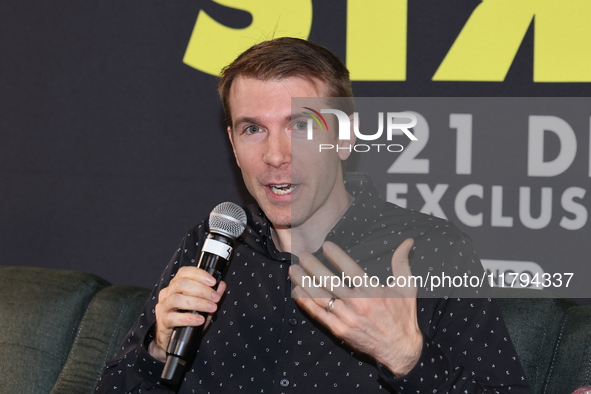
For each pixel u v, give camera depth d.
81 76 3.58
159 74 3.48
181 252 2.60
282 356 2.22
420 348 1.82
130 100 3.52
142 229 3.53
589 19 2.91
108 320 2.96
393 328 1.76
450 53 3.08
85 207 3.59
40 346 2.99
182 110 3.46
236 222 2.04
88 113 3.58
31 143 3.65
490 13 3.03
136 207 3.53
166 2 3.46
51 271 3.20
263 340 2.28
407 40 3.15
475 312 2.16
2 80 3.66
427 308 2.17
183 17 3.44
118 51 3.53
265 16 3.34
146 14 3.48
